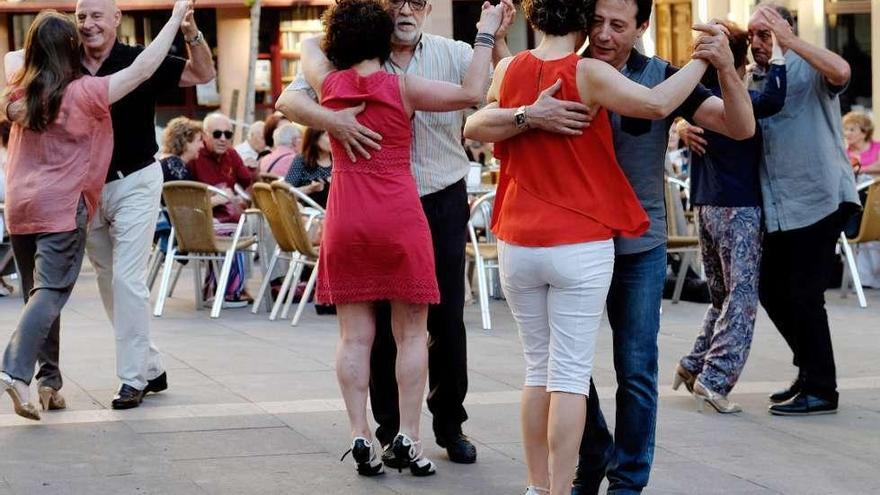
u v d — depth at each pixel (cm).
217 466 741
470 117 622
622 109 593
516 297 624
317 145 1450
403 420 723
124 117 872
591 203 605
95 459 752
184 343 1168
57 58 825
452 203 742
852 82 2556
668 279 1479
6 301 1487
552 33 614
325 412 875
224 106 3159
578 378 608
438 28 2888
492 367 1045
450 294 744
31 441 790
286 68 3177
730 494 702
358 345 719
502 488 705
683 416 884
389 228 700
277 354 1105
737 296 888
